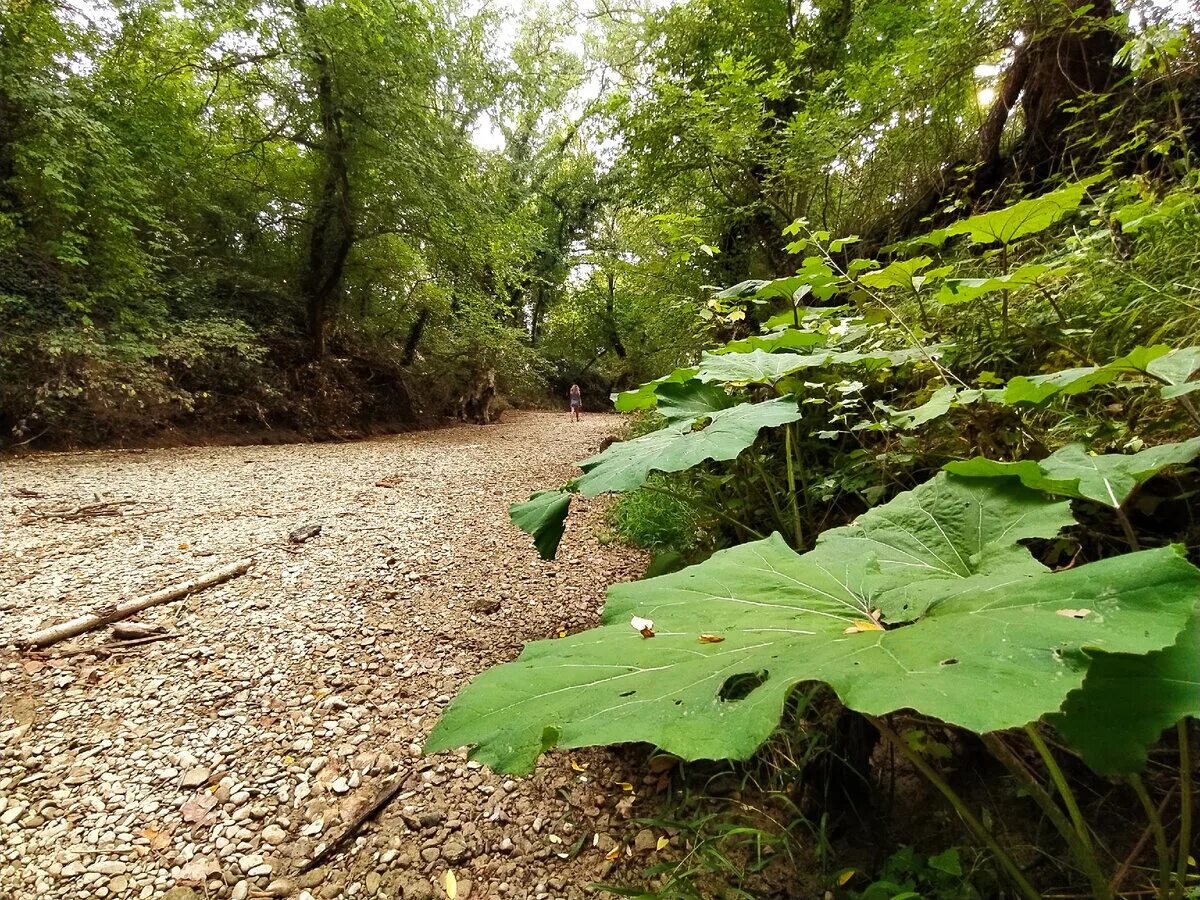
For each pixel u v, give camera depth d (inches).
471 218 428.5
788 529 80.4
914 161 179.2
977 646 26.5
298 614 113.5
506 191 613.6
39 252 271.1
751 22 256.8
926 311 90.9
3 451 236.2
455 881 59.9
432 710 86.6
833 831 58.5
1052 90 143.3
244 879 59.8
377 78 361.7
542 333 855.1
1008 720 21.1
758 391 84.1
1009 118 167.6
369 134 371.6
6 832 63.9
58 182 254.8
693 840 62.6
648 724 26.3
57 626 101.3
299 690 90.4
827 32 246.5
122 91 318.3
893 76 152.4
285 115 369.7
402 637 106.5
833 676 26.4
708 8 265.4
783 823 61.7
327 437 380.8
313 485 224.8
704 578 43.9
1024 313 75.2
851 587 38.5
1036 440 56.7
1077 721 26.8
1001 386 69.0
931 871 48.1
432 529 170.9
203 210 368.8
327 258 421.4
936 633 29.0
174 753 76.7
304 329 426.6
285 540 154.6
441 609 117.8
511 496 221.1
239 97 368.8
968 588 33.6
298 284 437.1
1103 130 127.9
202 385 331.9
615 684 31.4
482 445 386.0
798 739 63.6
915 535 42.5
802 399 77.8
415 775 73.9
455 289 501.0
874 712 23.2
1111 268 70.3
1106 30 126.2
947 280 69.7
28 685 88.4
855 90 161.3
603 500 207.2
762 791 62.9
